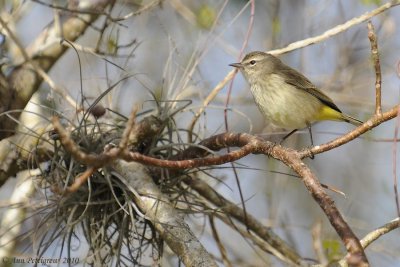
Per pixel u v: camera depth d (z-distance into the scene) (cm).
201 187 1066
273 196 1296
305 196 1474
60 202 866
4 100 1034
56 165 899
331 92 1420
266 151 805
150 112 1050
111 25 1299
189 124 1141
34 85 1062
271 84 1263
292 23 1441
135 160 652
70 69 1338
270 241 1102
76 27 1124
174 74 1130
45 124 1044
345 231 645
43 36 1152
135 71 1221
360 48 1424
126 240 944
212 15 1383
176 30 1412
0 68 1044
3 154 1007
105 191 920
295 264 1038
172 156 981
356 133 756
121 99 1138
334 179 1495
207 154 960
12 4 1230
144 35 1358
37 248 942
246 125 1502
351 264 614
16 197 1138
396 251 1276
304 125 1277
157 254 941
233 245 1244
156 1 1103
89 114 973
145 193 878
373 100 1434
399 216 750
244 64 1291
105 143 911
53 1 1183
